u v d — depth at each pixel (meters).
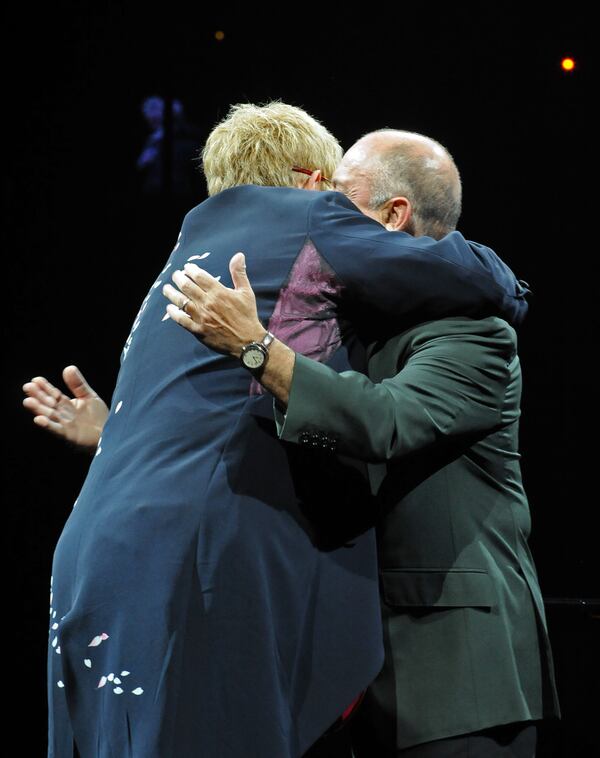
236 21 17.44
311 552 5.27
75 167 18.33
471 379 5.46
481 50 16.89
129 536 5.12
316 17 17.17
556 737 9.13
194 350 5.48
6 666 17.22
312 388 5.02
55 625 5.39
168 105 17.92
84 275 18.59
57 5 18.02
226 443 5.25
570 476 17.67
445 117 17.05
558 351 17.69
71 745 5.23
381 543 5.83
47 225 18.53
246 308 5.06
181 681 4.95
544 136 17.02
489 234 17.39
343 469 5.45
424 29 16.95
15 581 18.33
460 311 5.55
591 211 17.17
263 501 5.21
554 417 17.80
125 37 17.89
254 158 6.26
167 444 5.30
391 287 5.46
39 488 18.67
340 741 7.60
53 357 18.66
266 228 5.70
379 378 5.70
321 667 5.17
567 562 17.44
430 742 5.59
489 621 5.68
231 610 5.04
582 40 16.72
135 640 5.00
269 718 4.94
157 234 18.41
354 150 6.32
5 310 18.61
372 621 5.32
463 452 5.87
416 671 5.63
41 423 7.20
